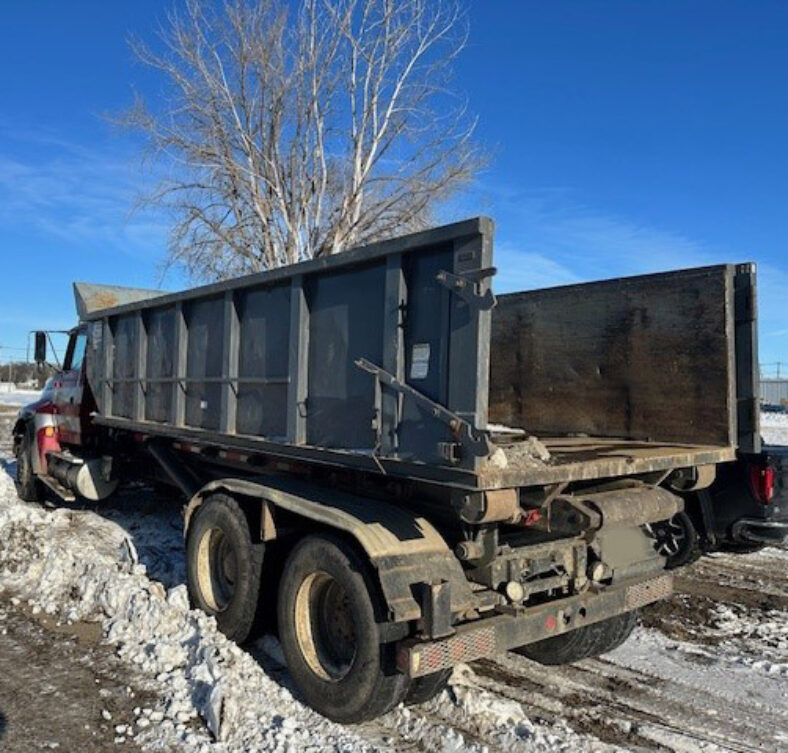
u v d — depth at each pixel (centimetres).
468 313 351
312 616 426
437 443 363
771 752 390
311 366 463
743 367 514
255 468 541
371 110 1474
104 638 522
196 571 530
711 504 659
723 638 565
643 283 568
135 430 695
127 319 727
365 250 411
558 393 628
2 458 1535
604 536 447
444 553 390
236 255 1542
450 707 417
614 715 429
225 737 382
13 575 662
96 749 374
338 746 375
